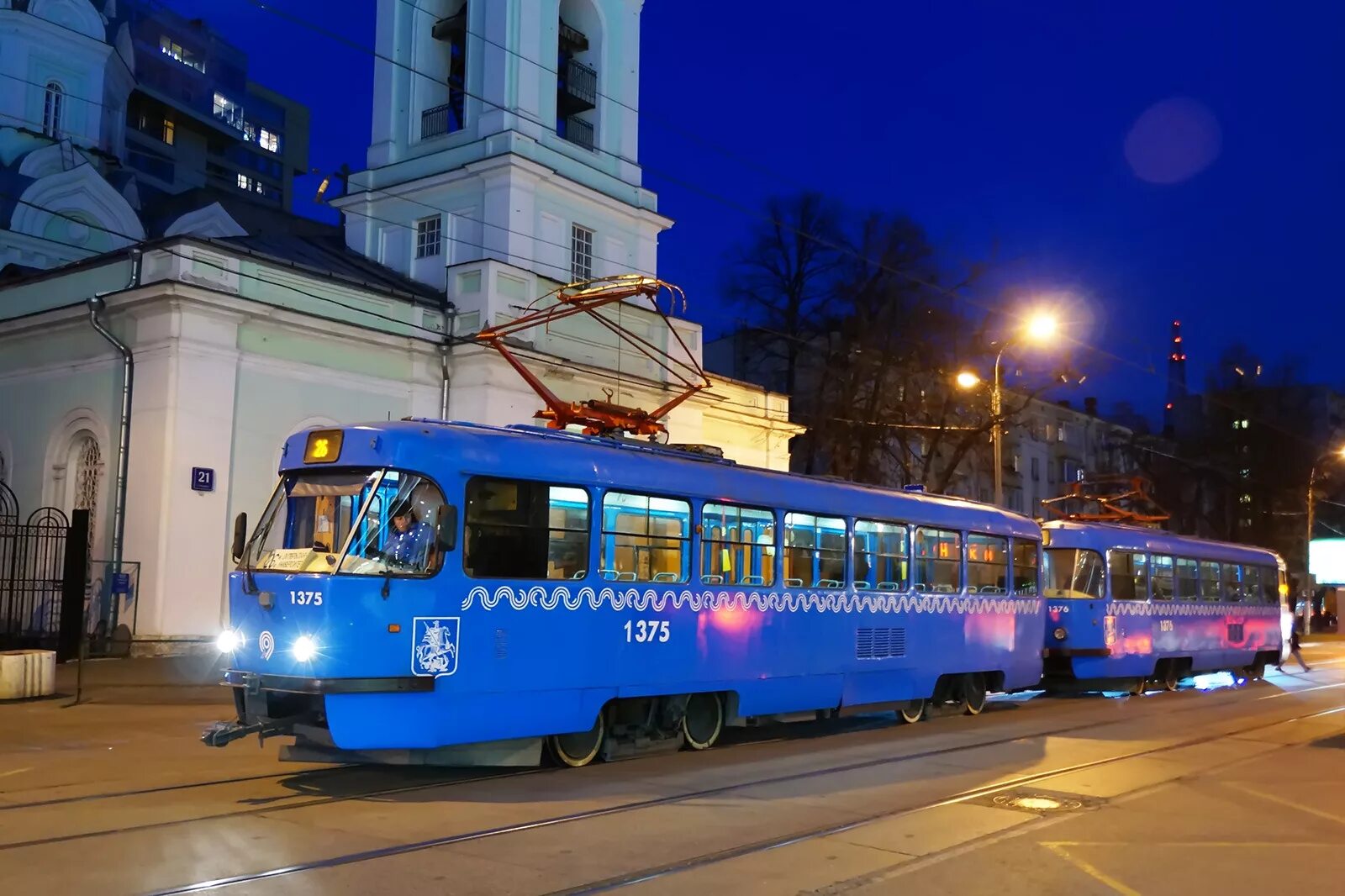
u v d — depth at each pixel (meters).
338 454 9.78
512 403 24.20
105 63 34.81
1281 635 27.86
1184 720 16.38
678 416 28.89
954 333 35.28
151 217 34.72
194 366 20.22
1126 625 21.19
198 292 20.09
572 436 11.54
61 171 31.09
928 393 37.50
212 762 10.77
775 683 13.12
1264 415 55.94
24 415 22.97
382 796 9.23
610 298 15.44
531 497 10.55
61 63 33.59
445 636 9.68
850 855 7.55
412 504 9.70
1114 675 20.77
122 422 20.55
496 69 27.02
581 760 11.10
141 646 19.52
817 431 37.34
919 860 7.43
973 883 6.91
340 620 9.14
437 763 9.93
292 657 9.17
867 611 14.60
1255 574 26.83
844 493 14.55
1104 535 21.19
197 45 75.81
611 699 11.27
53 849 7.21
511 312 24.45
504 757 10.38
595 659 10.96
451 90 28.75
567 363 25.00
